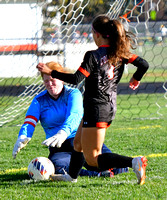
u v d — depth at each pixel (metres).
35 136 18.95
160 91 33.69
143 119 22.86
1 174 12.00
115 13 19.50
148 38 43.38
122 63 9.31
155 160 13.20
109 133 18.75
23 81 34.62
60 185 10.12
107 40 9.00
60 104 11.48
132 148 15.44
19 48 34.19
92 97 8.92
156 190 9.31
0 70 36.41
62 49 23.72
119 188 9.63
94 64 8.75
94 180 10.73
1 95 32.03
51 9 25.44
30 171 10.81
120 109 26.97
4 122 20.55
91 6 27.83
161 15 42.25
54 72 8.69
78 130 9.80
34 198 8.99
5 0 24.62
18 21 32.16
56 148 11.66
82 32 24.80
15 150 10.54
